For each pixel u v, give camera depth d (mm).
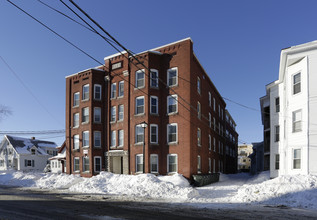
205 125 27734
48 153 56906
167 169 22797
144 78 24109
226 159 41719
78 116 29172
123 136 25141
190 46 23094
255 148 39531
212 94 33031
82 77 28906
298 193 11977
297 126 17547
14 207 10391
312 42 16422
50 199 13055
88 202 12008
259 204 11484
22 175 28219
